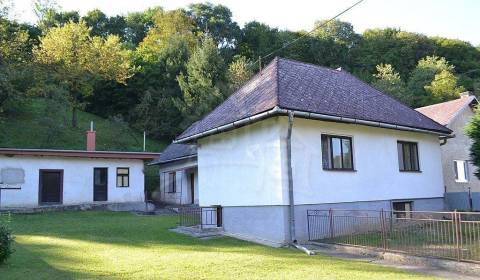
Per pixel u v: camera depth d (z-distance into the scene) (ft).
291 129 44.32
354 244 39.32
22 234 46.80
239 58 172.86
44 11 176.55
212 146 55.21
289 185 43.93
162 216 71.05
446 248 33.86
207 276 26.84
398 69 199.31
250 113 46.14
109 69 144.97
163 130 157.17
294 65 59.72
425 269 30.55
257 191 47.09
